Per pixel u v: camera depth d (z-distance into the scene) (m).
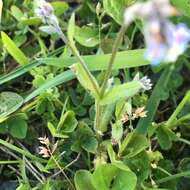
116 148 0.20
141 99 0.21
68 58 0.20
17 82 0.23
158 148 0.21
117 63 0.19
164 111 0.22
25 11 0.25
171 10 0.10
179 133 0.20
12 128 0.21
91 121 0.21
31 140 0.21
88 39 0.22
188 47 0.22
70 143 0.20
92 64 0.19
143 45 0.24
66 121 0.20
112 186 0.18
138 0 0.21
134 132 0.19
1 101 0.21
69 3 0.26
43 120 0.21
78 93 0.22
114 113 0.21
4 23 0.24
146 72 0.23
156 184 0.19
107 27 0.24
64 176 0.20
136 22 0.22
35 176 0.20
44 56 0.22
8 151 0.21
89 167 0.20
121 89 0.17
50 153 0.19
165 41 0.10
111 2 0.21
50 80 0.20
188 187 0.20
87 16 0.25
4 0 0.24
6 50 0.23
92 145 0.19
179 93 0.23
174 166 0.21
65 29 0.24
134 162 0.19
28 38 0.25
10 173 0.21
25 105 0.22
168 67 0.21
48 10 0.16
